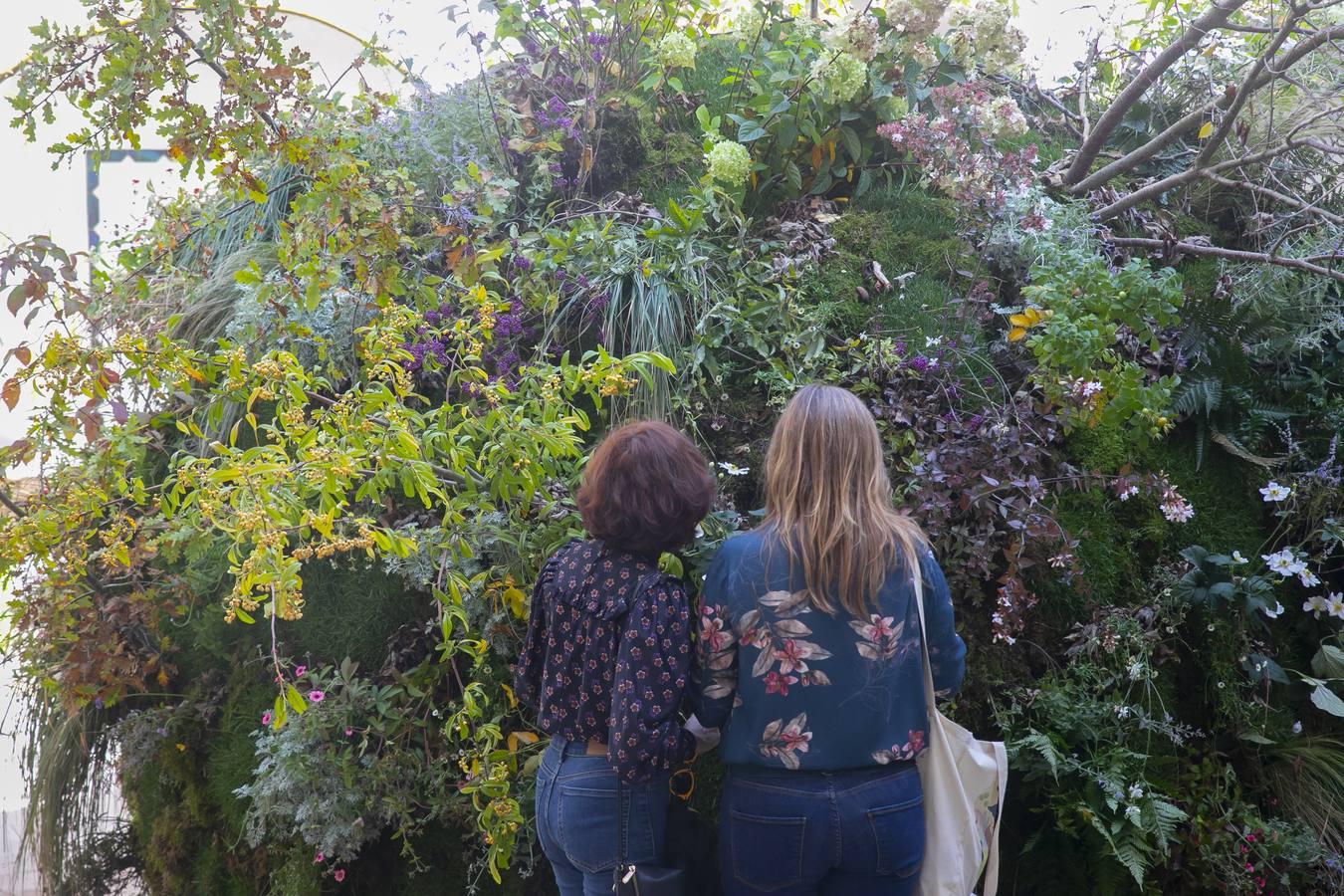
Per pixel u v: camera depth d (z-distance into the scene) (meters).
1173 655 2.58
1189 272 3.28
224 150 2.23
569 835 1.83
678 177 3.35
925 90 3.32
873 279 3.02
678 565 2.28
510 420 2.23
